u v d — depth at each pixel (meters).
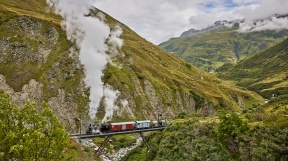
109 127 90.62
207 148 66.00
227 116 67.06
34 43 141.38
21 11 163.50
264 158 54.31
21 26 143.25
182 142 75.50
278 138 57.91
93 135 83.50
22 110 27.03
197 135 73.44
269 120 65.50
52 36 151.62
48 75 130.75
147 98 148.62
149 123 99.25
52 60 138.50
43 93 123.12
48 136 27.38
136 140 115.19
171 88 167.12
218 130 66.56
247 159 57.12
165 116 146.38
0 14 144.12
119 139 112.81
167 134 86.38
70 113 121.94
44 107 28.95
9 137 24.53
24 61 131.00
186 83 187.00
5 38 134.12
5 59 127.31
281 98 89.62
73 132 116.44
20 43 135.00
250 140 59.78
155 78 168.75
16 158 25.38
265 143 56.78
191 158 66.81
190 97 168.00
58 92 126.12
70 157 32.09
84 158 54.69
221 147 64.62
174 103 157.88
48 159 27.06
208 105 168.62
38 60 135.38
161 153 78.12
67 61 140.75
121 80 145.62
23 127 26.66
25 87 121.06
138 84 152.12
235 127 63.28
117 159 96.50
